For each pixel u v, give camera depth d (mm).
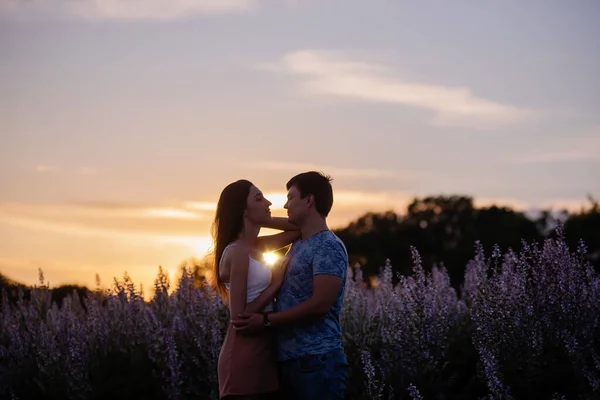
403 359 7070
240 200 6062
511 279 7180
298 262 5750
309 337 5715
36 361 8891
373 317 7738
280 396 5922
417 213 44500
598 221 34062
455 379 7137
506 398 6258
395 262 42500
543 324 6898
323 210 5859
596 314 6867
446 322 7473
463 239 41219
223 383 5895
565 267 7027
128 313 8797
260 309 5781
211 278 6340
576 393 6613
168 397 7867
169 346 7715
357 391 7199
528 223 37719
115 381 8266
